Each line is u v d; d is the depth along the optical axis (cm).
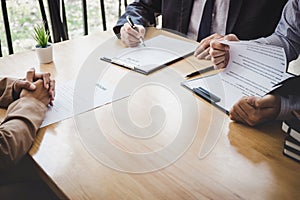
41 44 128
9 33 179
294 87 90
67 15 207
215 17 164
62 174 75
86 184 72
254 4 155
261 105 88
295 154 77
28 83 98
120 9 229
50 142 84
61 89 109
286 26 114
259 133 87
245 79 101
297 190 70
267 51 97
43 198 105
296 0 113
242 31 160
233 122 92
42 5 186
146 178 73
